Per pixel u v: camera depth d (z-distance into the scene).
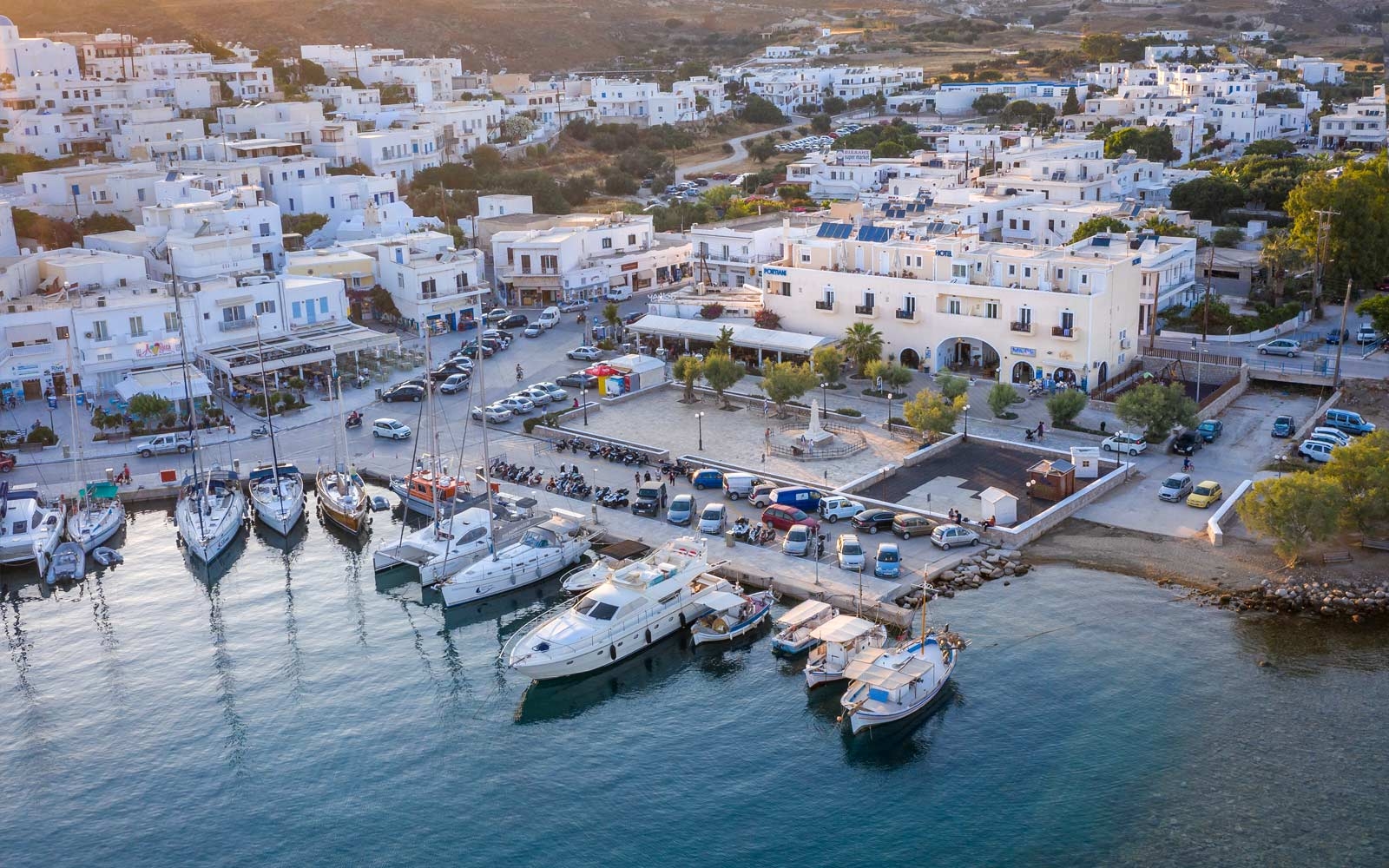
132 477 133.88
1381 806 75.38
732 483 121.56
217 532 117.50
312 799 81.69
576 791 81.62
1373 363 152.50
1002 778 80.31
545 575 111.75
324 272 186.50
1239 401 145.25
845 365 160.50
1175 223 199.50
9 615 107.50
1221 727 83.62
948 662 90.62
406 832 78.12
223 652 100.56
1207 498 115.75
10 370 150.75
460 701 92.75
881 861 73.69
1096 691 88.31
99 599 110.19
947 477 124.50
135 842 78.00
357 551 119.38
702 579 104.12
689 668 96.19
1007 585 103.75
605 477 128.50
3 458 134.88
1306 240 178.50
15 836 78.81
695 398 152.62
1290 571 103.31
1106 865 72.25
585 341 176.38
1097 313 144.75
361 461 136.62
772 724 87.88
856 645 91.88
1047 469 118.94
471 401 154.25
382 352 172.00
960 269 155.00
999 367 153.00
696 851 75.44
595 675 96.00
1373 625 95.19
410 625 104.94
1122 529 112.69
